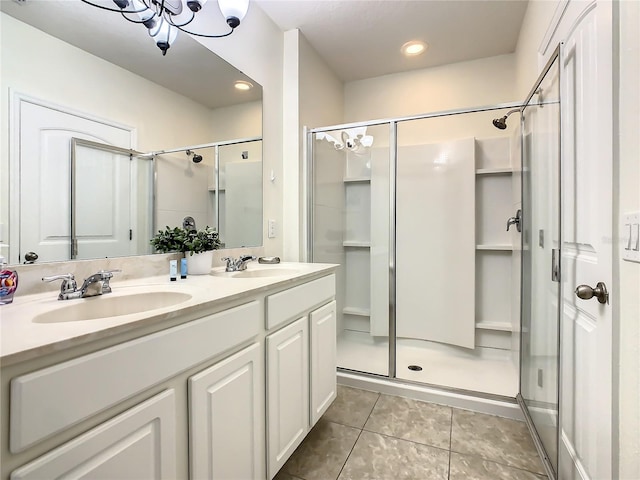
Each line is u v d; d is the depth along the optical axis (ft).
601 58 3.08
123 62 4.14
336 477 4.29
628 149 2.65
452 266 8.38
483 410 5.87
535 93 5.26
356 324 8.82
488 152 8.20
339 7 6.58
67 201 3.53
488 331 8.21
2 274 2.85
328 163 8.40
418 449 4.85
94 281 3.30
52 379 1.82
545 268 4.75
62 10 3.49
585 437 3.41
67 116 3.53
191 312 2.73
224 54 5.77
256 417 3.58
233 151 6.02
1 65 3.00
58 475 1.84
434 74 8.95
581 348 3.55
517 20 6.91
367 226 8.82
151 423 2.39
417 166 8.70
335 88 9.37
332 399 5.47
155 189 4.58
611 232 2.89
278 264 6.11
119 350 2.16
